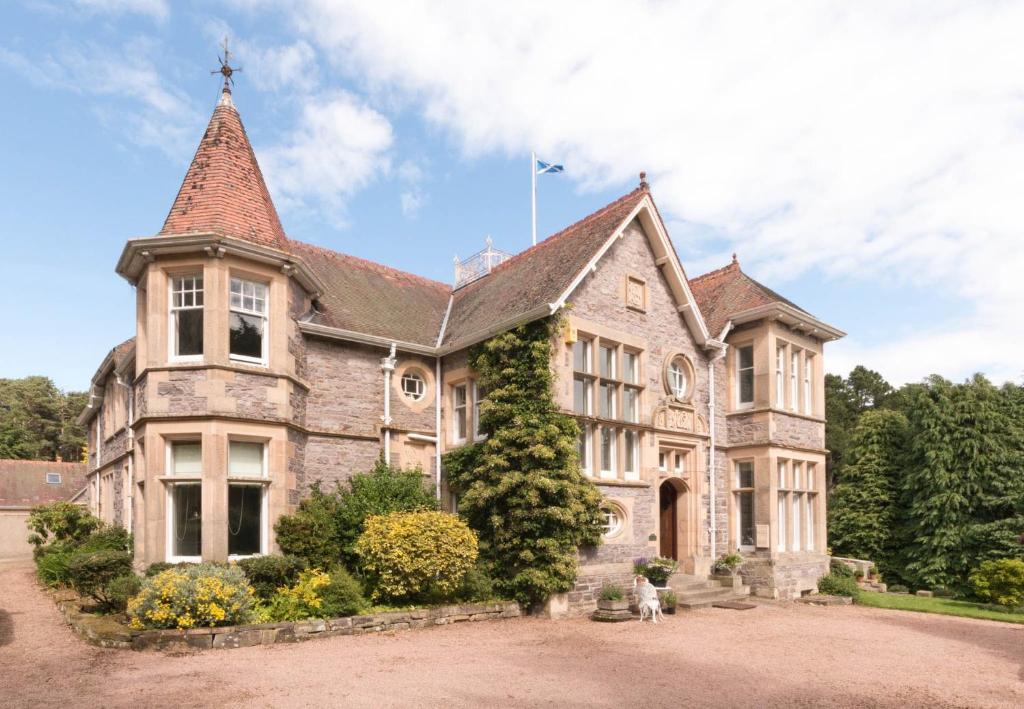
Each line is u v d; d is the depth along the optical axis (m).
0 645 9.63
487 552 13.62
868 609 16.08
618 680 8.37
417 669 8.60
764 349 18.00
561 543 12.92
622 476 14.92
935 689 8.39
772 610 14.98
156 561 11.68
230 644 9.55
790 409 18.53
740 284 19.56
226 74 14.66
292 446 13.26
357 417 15.07
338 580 11.50
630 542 14.70
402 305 18.27
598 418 14.48
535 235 19.98
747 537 18.03
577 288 14.55
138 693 7.27
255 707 6.86
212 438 11.88
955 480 21.73
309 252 18.06
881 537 23.88
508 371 13.80
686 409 17.09
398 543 11.73
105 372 19.75
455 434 16.19
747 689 8.15
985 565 17.30
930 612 15.83
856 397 44.66
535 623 12.25
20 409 45.16
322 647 9.71
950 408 22.41
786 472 18.28
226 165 13.45
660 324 16.72
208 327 12.17
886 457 25.16
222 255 12.29
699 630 12.03
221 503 11.82
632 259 16.22
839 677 8.89
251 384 12.50
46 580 16.41
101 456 21.73
